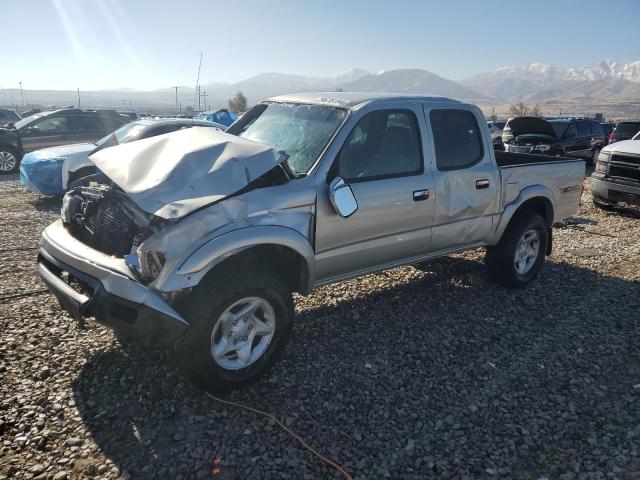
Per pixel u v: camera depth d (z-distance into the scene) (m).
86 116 15.09
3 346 3.87
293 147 4.07
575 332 4.52
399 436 3.05
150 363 3.73
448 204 4.57
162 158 3.46
